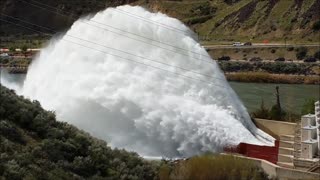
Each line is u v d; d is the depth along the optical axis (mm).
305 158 49281
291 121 67500
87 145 47031
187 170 42469
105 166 44312
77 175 41969
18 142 44156
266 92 157250
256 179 42094
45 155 43312
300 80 186375
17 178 38750
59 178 40250
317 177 43938
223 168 42188
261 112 72125
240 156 48000
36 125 47406
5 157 40594
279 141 55844
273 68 199875
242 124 59719
